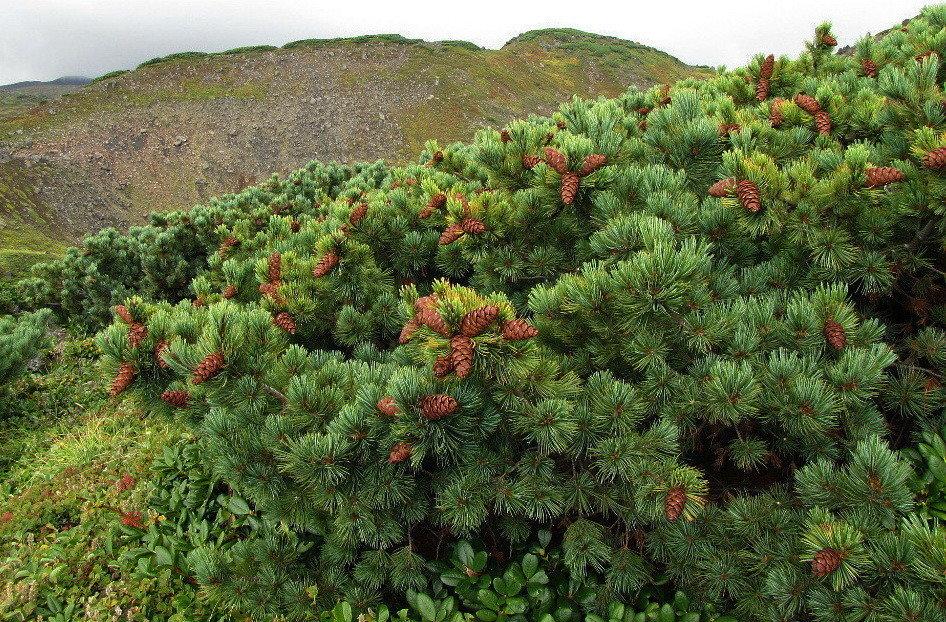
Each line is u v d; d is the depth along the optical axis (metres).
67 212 48.84
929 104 3.38
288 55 75.06
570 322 3.30
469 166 5.90
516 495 3.14
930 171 2.94
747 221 3.27
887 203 3.13
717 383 2.88
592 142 3.81
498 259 4.04
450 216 3.91
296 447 2.97
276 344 3.64
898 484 2.57
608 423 3.01
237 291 5.15
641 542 3.39
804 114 4.20
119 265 10.53
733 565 3.04
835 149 3.76
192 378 3.09
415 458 2.87
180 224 10.03
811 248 3.31
